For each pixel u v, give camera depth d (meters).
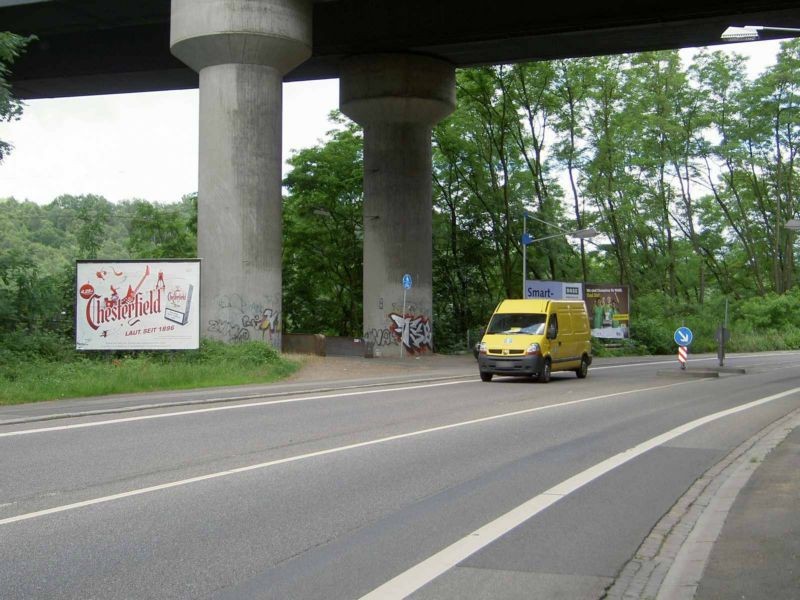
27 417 14.92
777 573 5.70
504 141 57.34
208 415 15.52
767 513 7.57
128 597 5.48
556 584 5.80
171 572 6.02
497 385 23.88
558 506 8.29
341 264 56.59
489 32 37.38
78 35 39.28
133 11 34.81
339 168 54.22
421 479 9.58
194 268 27.27
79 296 27.23
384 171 41.50
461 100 54.91
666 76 68.50
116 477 9.51
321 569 6.12
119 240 81.12
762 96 70.44
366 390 21.77
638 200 63.03
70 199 78.19
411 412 16.42
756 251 82.19
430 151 42.66
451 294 57.72
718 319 68.31
